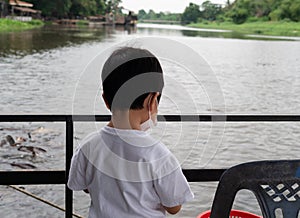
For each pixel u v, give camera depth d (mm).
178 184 1571
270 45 38469
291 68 22984
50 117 2004
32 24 59219
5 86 14531
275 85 17234
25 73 17562
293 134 8883
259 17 72188
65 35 42031
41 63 20781
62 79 16156
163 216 1635
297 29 61438
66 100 12742
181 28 70688
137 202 1571
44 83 15289
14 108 11773
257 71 21250
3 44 29828
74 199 5055
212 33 56969
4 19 54156
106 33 46906
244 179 1435
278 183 1447
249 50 32750
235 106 13234
